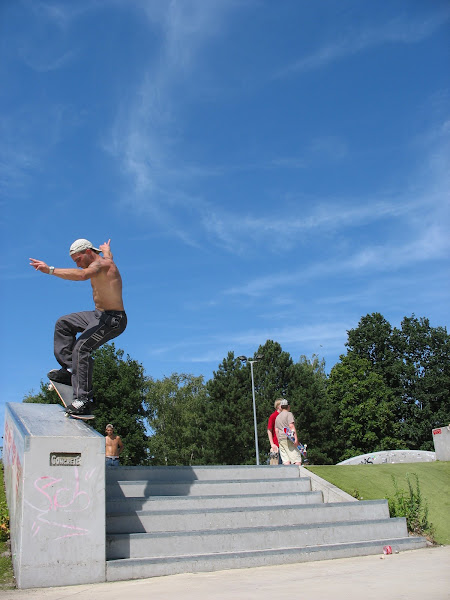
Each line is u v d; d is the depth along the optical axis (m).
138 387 46.03
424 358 56.47
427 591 3.92
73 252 6.84
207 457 49.06
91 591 4.78
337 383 54.69
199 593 4.38
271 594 4.13
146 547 6.02
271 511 7.25
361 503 7.98
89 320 7.12
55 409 7.55
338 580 4.72
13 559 5.79
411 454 21.92
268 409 49.03
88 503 5.47
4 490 8.77
